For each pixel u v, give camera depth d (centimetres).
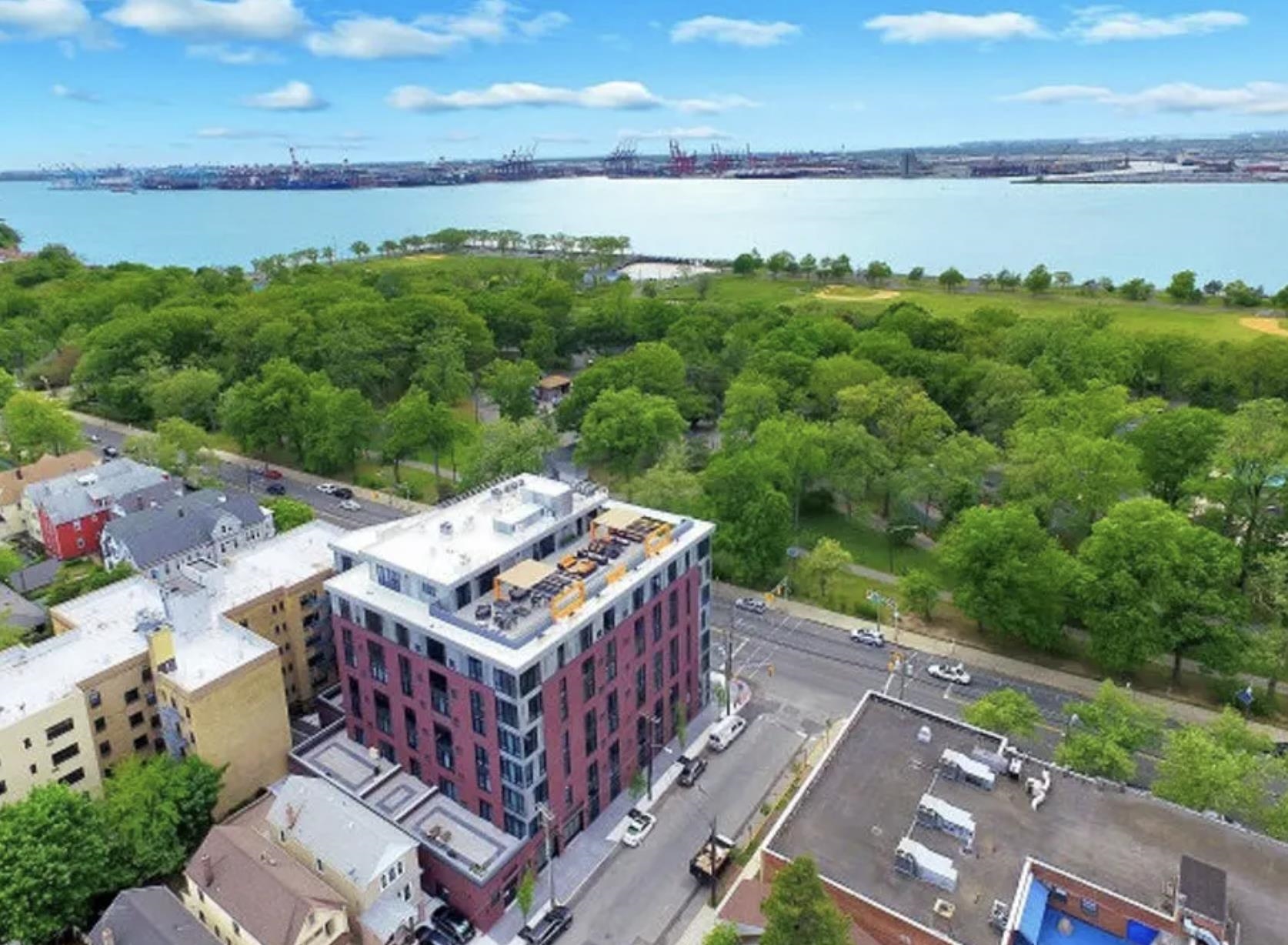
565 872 7744
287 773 8650
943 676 10381
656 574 8556
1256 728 9475
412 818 7725
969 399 17288
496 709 7212
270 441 17325
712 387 19525
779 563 12356
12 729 7494
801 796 6894
